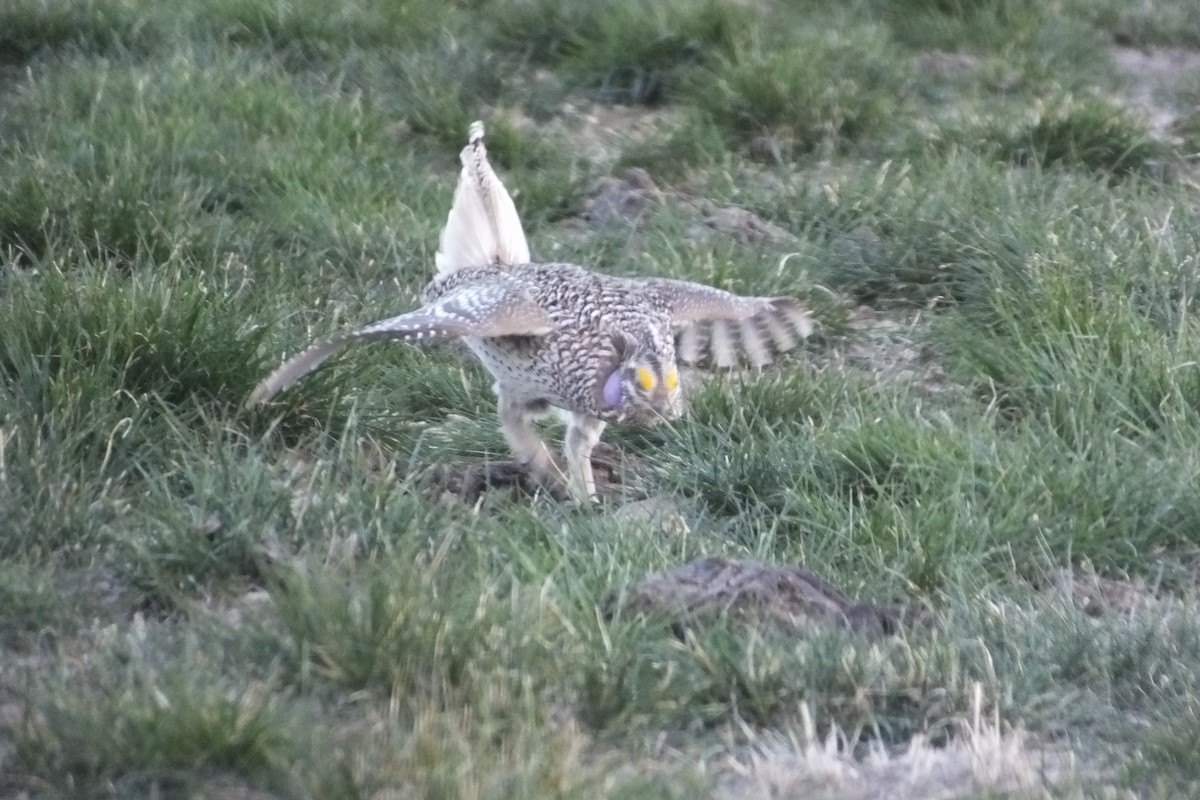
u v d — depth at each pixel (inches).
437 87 932.0
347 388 613.6
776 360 700.7
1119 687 478.9
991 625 495.5
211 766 401.7
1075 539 553.6
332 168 812.6
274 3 981.8
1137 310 693.3
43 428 554.6
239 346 600.4
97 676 434.6
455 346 679.1
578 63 983.6
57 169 751.1
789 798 421.4
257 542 512.1
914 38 1057.5
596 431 585.3
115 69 899.4
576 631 463.5
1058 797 417.7
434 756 401.7
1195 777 430.9
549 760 407.5
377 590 455.2
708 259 739.4
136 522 519.2
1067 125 892.6
